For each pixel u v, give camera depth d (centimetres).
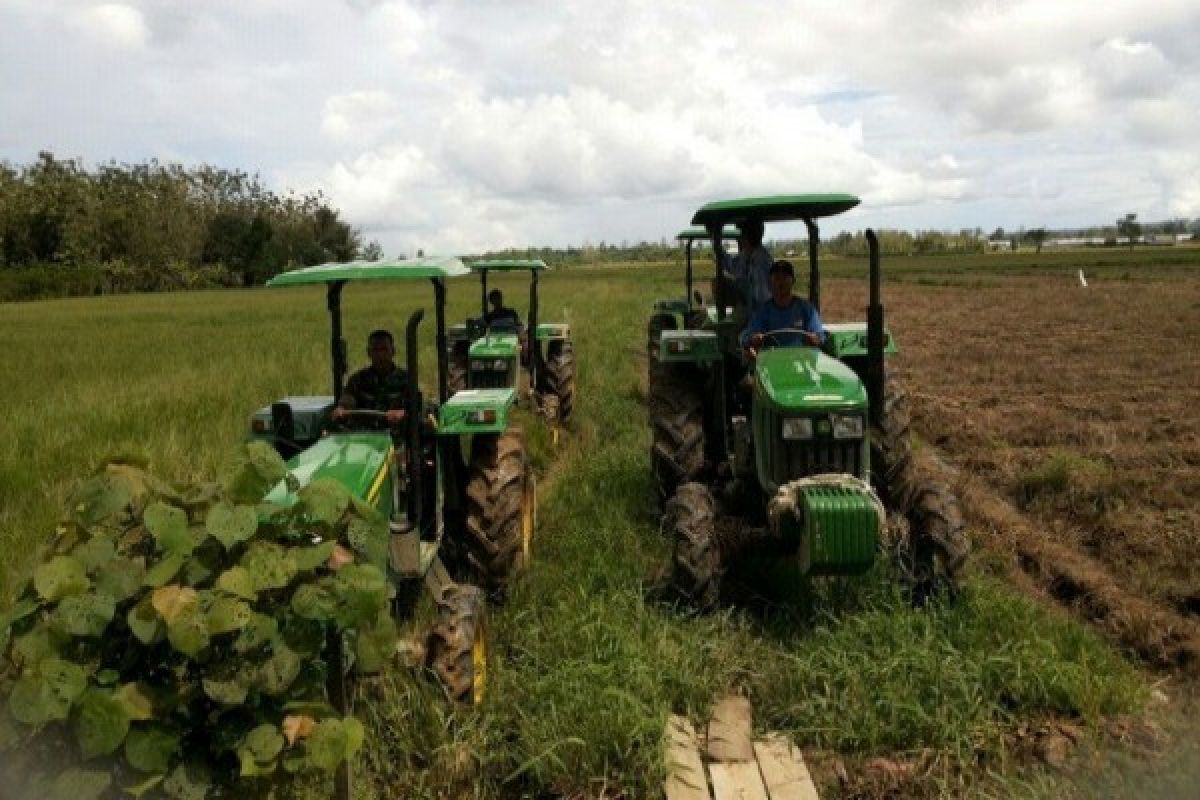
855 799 390
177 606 277
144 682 281
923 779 396
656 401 676
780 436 535
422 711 409
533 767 394
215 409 1062
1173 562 621
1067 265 6062
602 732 404
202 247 7750
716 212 624
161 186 8125
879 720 422
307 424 559
